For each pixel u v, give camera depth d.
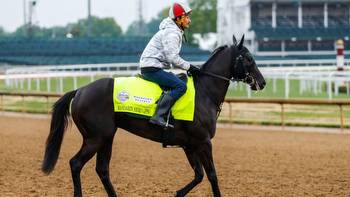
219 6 74.00
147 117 8.81
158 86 8.94
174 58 8.84
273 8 71.50
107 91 8.80
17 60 59.56
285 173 12.13
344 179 11.41
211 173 8.88
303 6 73.75
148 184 10.88
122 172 12.21
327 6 74.25
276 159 14.20
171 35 8.84
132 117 8.84
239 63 9.29
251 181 11.18
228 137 19.12
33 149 16.02
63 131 8.87
